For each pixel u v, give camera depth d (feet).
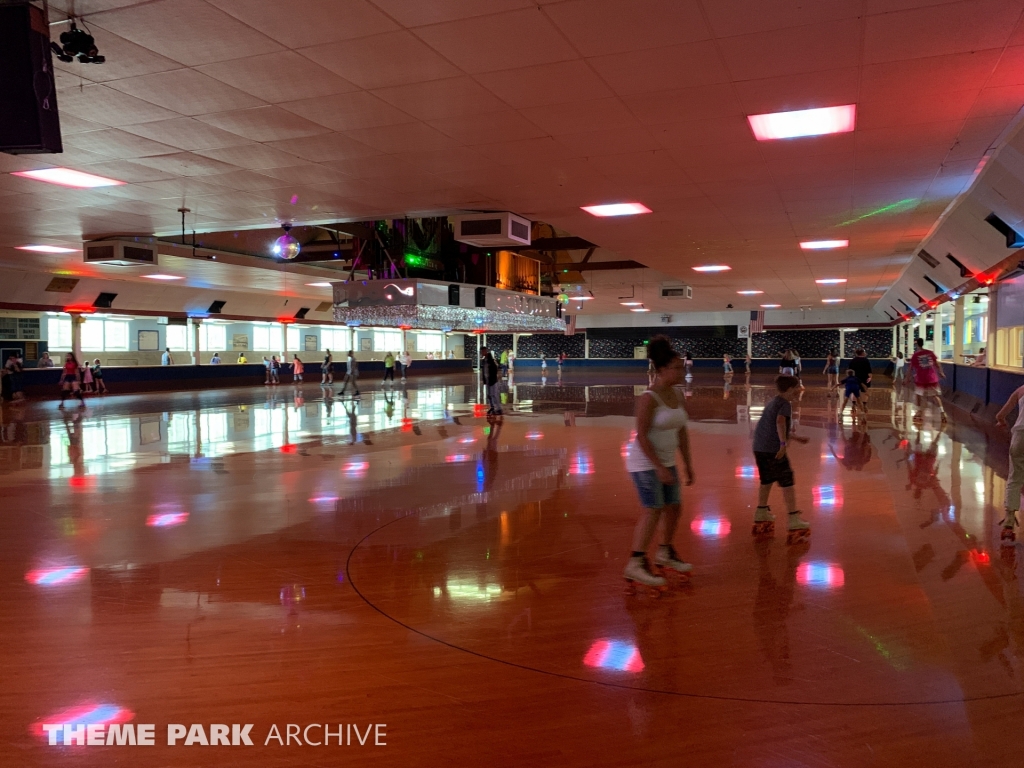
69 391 69.82
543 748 7.89
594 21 14.53
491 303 49.96
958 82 17.61
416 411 50.31
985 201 30.01
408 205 32.60
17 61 13.80
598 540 16.26
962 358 57.11
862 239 43.24
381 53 16.15
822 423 39.96
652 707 8.75
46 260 55.57
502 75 17.38
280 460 28.07
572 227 38.65
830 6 13.79
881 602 12.23
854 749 7.81
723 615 11.69
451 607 12.17
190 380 84.12
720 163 25.31
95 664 10.04
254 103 19.40
